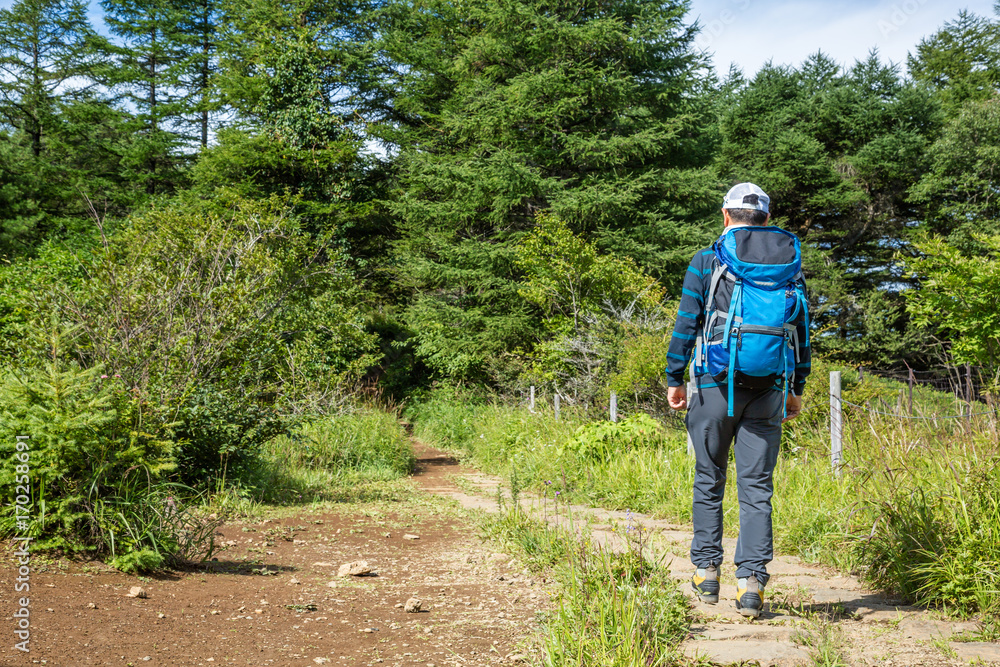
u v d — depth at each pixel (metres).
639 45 19.75
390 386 23.72
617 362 12.30
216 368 7.63
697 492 3.48
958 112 28.00
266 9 26.94
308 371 10.53
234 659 2.79
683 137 20.97
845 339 25.48
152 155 30.94
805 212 28.81
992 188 25.16
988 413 4.89
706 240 19.34
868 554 4.05
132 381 6.55
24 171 28.30
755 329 3.17
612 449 8.67
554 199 19.48
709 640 2.93
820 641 2.85
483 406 18.78
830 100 28.14
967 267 8.39
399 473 11.33
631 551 3.57
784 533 5.00
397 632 3.30
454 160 22.33
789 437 7.82
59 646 2.67
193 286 7.55
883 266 28.36
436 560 5.12
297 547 5.43
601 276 15.38
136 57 32.72
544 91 19.80
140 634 2.93
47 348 6.09
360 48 27.75
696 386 3.39
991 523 3.65
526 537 5.17
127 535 3.97
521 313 20.17
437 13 27.80
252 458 7.93
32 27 30.92
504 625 3.43
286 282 8.78
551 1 20.52
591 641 2.75
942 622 3.23
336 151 23.00
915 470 4.49
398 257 24.48
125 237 8.18
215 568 4.43
